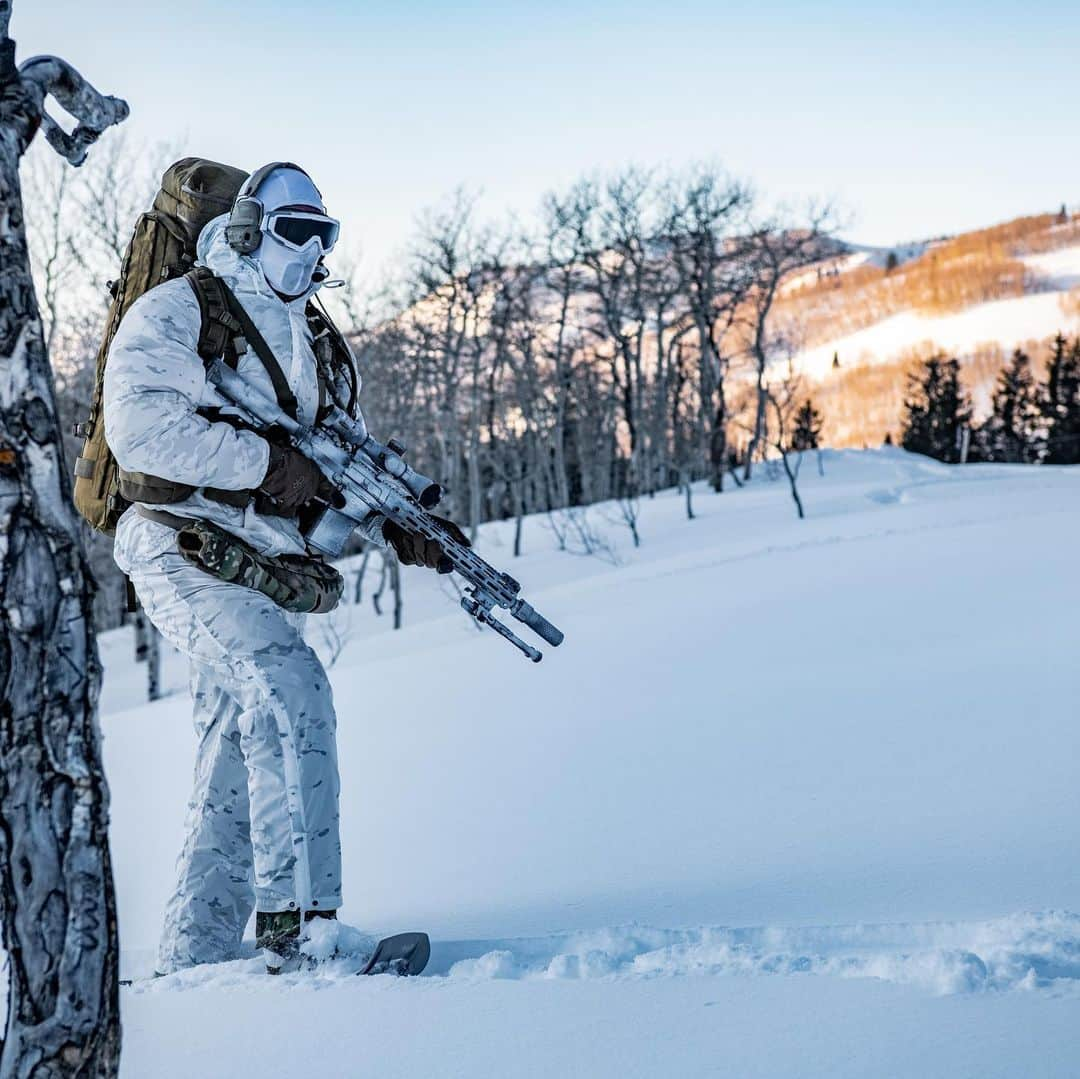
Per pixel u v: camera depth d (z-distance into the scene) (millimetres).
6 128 1380
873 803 3600
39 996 1294
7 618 1310
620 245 39844
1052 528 11484
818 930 2383
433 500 3076
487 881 3295
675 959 2244
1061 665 5320
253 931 3461
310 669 2828
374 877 3518
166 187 2994
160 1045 1949
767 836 3381
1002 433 87938
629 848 3432
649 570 16797
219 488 2818
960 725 4469
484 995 2059
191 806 3109
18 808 1303
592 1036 1843
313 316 3148
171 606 2867
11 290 1334
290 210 2887
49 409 1349
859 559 11094
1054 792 3477
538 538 29562
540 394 43531
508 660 8148
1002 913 2475
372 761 5352
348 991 2139
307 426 2977
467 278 34094
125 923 3590
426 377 33781
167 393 2750
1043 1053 1645
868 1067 1651
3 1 1419
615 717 5547
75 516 1364
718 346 40156
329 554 3004
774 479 34219
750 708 5297
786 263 39500
